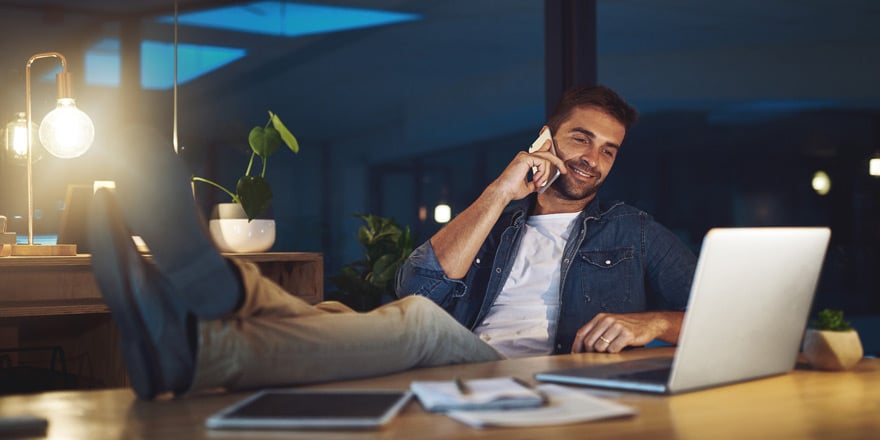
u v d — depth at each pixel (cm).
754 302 114
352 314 122
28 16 337
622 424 90
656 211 976
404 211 1001
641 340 162
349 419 87
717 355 111
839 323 129
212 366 105
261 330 109
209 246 103
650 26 952
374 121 995
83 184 281
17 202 273
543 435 85
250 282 108
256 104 876
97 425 91
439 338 131
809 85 903
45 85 312
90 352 274
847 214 870
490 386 103
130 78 353
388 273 291
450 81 1009
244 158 472
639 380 111
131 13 360
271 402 96
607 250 214
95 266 106
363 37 974
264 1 748
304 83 943
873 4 859
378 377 121
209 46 727
